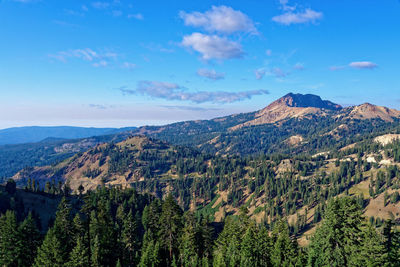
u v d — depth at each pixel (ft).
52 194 491.72
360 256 135.23
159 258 199.62
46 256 168.25
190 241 203.10
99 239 207.41
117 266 184.65
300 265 161.17
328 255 147.13
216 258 183.32
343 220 145.48
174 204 221.66
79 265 166.61
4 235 175.94
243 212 212.43
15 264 177.68
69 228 207.21
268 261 180.24
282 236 178.50
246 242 184.55
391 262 130.93
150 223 262.88
